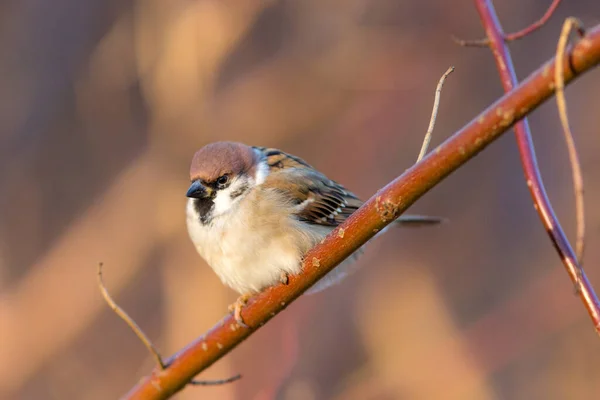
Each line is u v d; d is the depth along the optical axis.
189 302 9.78
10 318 9.71
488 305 12.46
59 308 9.87
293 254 6.68
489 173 13.89
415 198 4.64
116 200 10.62
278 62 12.22
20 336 9.66
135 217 10.44
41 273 10.16
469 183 13.85
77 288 10.06
